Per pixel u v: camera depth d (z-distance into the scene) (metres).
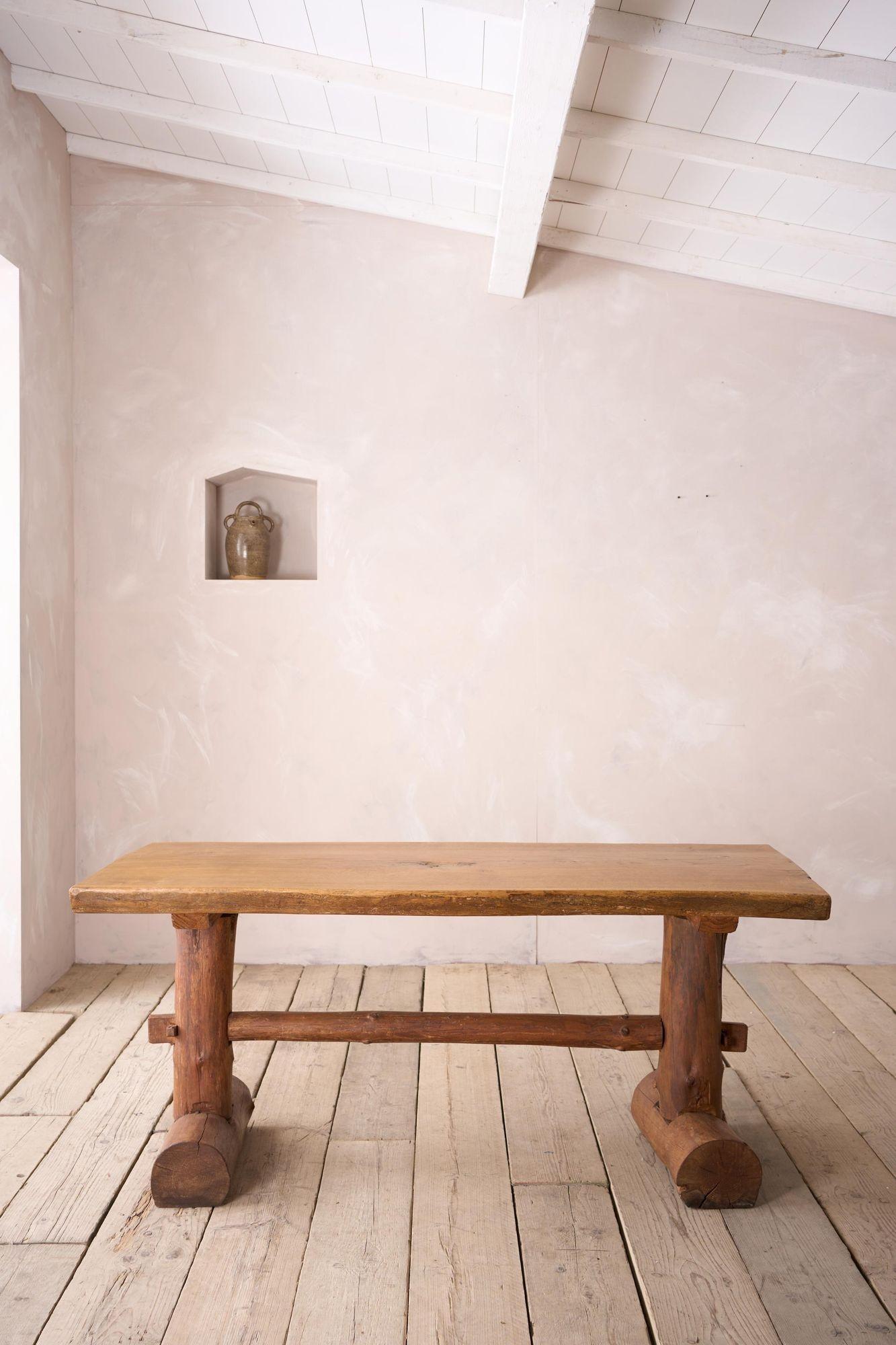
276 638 4.04
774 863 2.68
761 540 4.03
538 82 2.42
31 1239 2.20
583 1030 2.53
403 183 3.72
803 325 4.00
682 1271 2.10
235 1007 3.55
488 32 2.63
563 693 4.04
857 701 4.05
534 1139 2.66
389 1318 1.95
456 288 4.02
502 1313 1.97
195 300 4.01
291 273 4.01
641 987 3.79
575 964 4.05
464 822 4.07
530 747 4.05
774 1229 2.26
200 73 3.21
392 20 2.68
